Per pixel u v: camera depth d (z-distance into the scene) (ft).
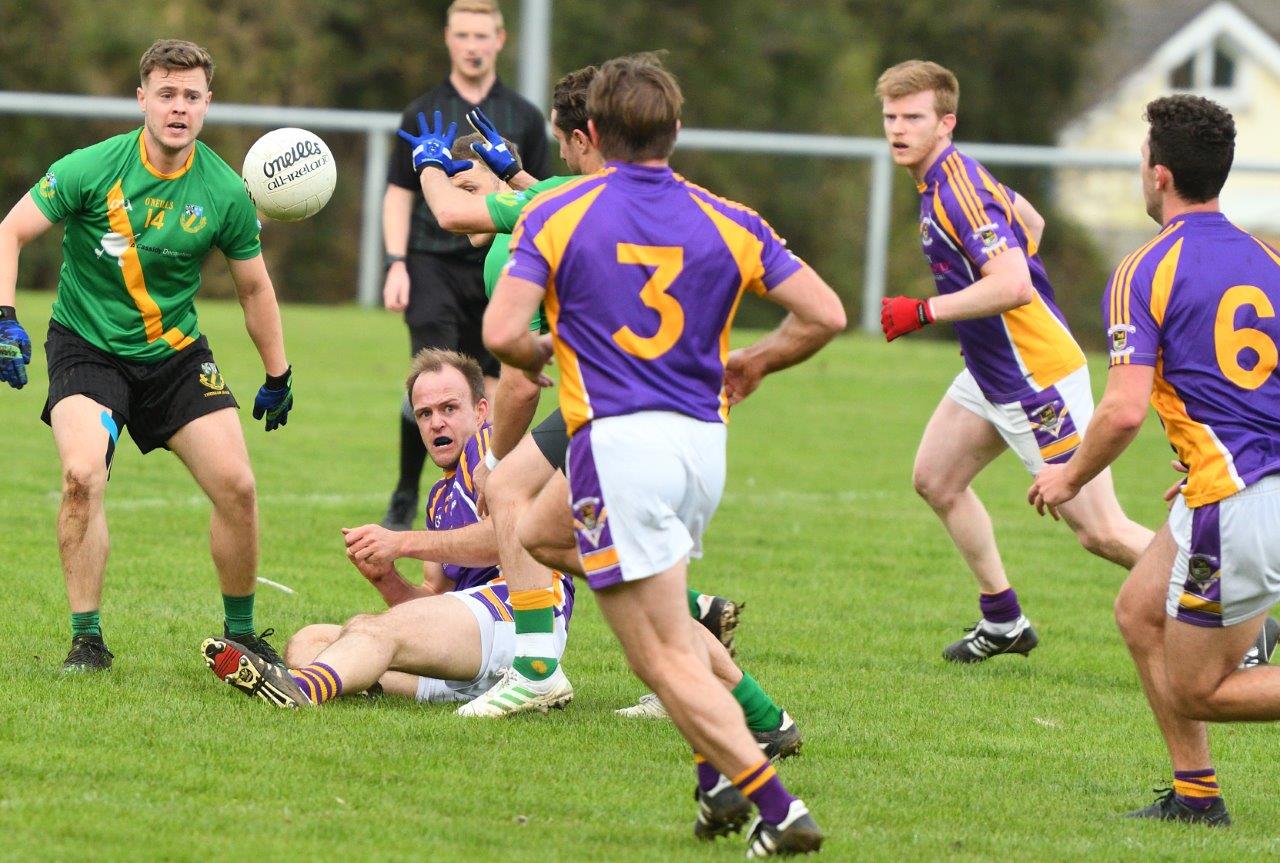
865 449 174.40
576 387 52.01
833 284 374.84
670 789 61.21
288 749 62.85
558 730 68.95
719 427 53.01
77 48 368.48
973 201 81.20
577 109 63.93
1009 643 88.58
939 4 486.79
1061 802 63.00
